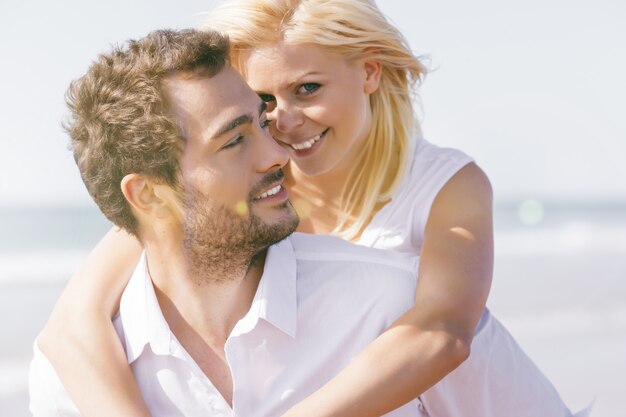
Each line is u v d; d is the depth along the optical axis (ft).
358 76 9.38
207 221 6.06
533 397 7.29
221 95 6.00
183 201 6.08
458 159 9.79
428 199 9.50
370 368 6.15
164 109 6.00
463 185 9.46
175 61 6.01
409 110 10.19
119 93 6.13
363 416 6.05
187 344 6.39
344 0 9.21
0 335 32.19
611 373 24.61
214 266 6.15
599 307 36.17
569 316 34.35
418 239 9.64
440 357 6.33
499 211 106.11
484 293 7.60
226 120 5.92
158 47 6.11
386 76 10.00
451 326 6.62
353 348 6.42
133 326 6.48
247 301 6.34
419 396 6.61
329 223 10.12
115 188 6.31
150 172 6.09
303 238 6.86
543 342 29.60
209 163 5.97
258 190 6.09
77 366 6.58
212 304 6.27
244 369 6.21
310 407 6.00
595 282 42.80
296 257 6.64
